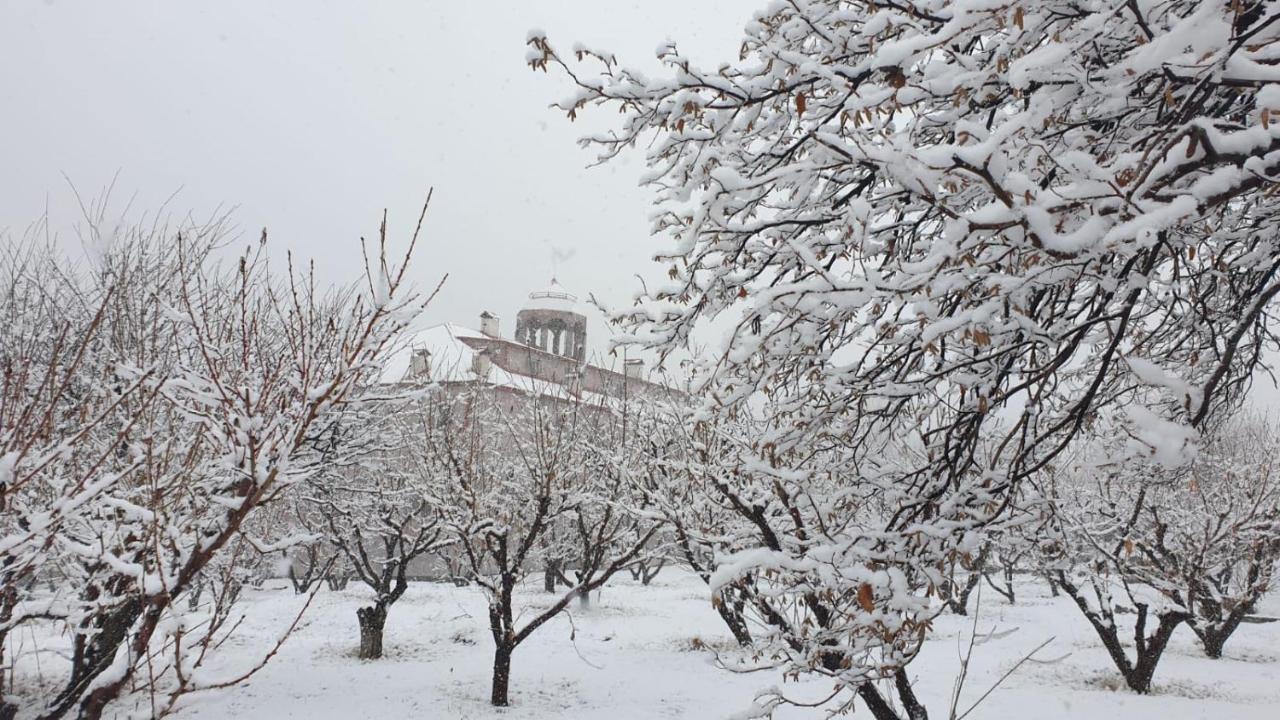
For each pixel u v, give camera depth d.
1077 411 3.59
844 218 3.62
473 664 15.05
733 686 13.05
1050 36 3.19
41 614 4.31
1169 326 4.62
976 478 4.22
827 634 4.34
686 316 4.38
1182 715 11.23
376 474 15.72
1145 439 2.69
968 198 3.98
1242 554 14.84
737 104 3.72
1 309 9.91
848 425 4.54
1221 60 2.36
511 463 18.31
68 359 7.95
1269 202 3.58
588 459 15.14
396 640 17.38
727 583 3.34
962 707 11.62
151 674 3.53
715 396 4.11
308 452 8.27
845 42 3.71
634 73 3.71
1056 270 2.91
